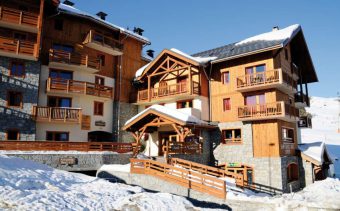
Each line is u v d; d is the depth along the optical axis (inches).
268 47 781.3
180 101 983.0
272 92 802.2
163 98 993.5
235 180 643.5
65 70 969.5
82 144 780.6
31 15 861.8
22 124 830.5
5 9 824.9
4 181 393.1
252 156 803.4
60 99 952.3
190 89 900.0
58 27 970.7
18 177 428.8
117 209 368.2
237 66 886.4
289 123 871.7
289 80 841.5
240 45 951.0
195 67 955.3
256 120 813.9
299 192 746.2
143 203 395.2
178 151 730.8
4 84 821.9
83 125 968.9
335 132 2202.3
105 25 1057.5
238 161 831.1
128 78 1143.0
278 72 766.5
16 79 840.9
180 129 753.6
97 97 1013.8
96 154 758.5
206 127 829.8
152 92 1043.3
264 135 792.9
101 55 1074.7
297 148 897.5
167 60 1004.6
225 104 909.2
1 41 809.5
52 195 379.2
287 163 789.9
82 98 985.5
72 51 985.5
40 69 896.3
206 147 880.3
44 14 931.3
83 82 957.2
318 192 700.7
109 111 1063.0
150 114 775.7
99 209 360.8
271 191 750.5
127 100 1121.4
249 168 800.9
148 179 608.4
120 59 1121.4
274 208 437.7
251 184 788.6
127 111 1109.1
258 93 831.7
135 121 778.2
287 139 849.5
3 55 829.8
